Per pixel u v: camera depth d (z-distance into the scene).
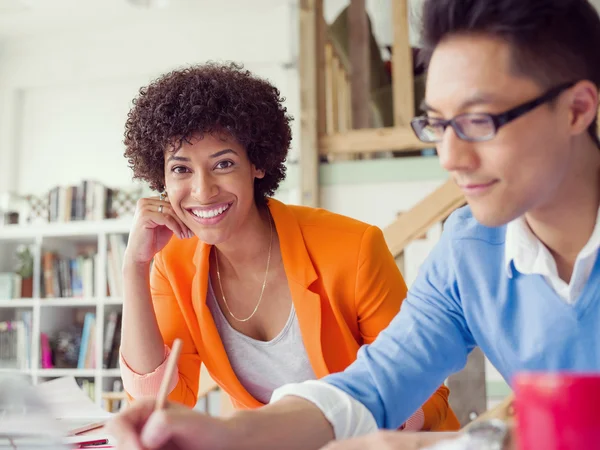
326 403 0.77
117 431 0.65
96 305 4.18
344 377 0.85
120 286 4.07
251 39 4.68
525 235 0.79
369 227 1.36
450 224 0.93
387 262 1.34
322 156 2.79
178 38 4.81
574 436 0.41
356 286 1.30
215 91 1.26
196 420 0.64
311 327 1.29
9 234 4.28
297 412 0.75
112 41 4.92
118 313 4.09
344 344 1.32
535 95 0.64
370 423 0.79
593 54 0.66
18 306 4.36
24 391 0.78
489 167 0.65
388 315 1.30
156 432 0.62
